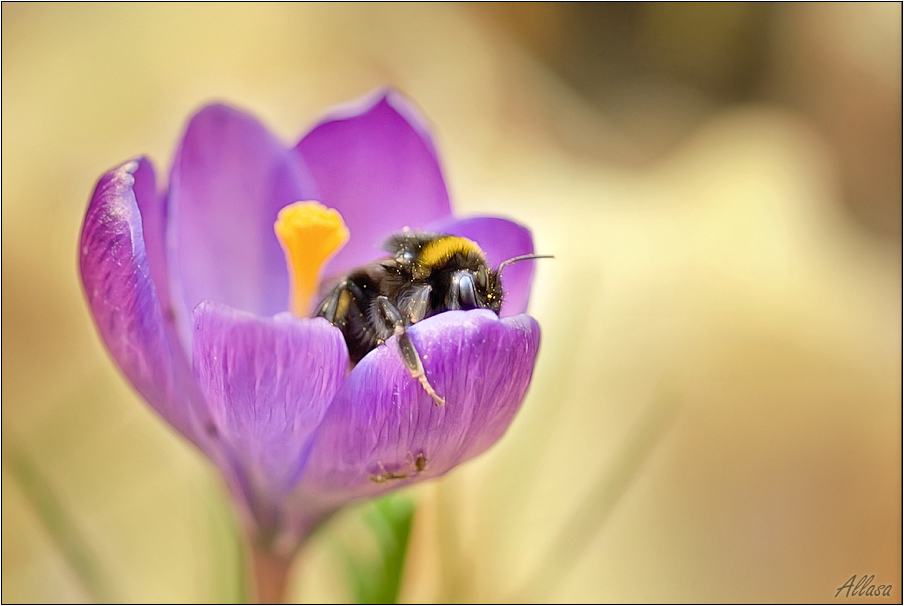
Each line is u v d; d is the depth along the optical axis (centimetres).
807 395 44
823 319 46
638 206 50
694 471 42
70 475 39
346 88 54
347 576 33
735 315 45
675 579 40
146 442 41
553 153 58
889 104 67
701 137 60
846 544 42
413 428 29
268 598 31
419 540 35
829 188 60
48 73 51
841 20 71
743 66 75
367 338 31
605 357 42
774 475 42
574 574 39
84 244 29
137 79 52
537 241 45
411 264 31
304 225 30
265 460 30
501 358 29
